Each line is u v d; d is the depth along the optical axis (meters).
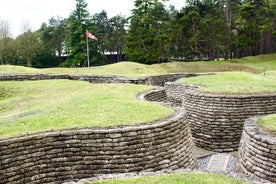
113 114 10.30
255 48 50.94
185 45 44.59
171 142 9.35
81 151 8.55
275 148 8.48
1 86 19.17
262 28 43.72
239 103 13.09
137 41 45.28
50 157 8.40
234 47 50.28
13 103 15.82
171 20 44.22
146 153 8.84
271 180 8.53
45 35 60.16
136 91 15.50
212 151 13.21
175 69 36.62
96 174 8.54
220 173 6.83
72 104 12.01
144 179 6.54
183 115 10.47
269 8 44.06
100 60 51.81
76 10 50.62
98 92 14.65
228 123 13.13
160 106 11.65
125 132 8.70
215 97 13.31
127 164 8.64
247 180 6.47
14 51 53.78
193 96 14.01
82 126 9.10
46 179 8.33
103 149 8.59
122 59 62.47
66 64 51.72
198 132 13.75
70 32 51.94
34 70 27.41
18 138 8.15
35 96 16.67
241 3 47.84
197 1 42.56
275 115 11.04
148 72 33.75
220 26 42.91
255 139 9.02
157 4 45.28
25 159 8.12
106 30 61.22
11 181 7.94
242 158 9.70
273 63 40.31
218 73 25.61
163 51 45.88
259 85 15.96
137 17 45.03
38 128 9.02
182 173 6.84
